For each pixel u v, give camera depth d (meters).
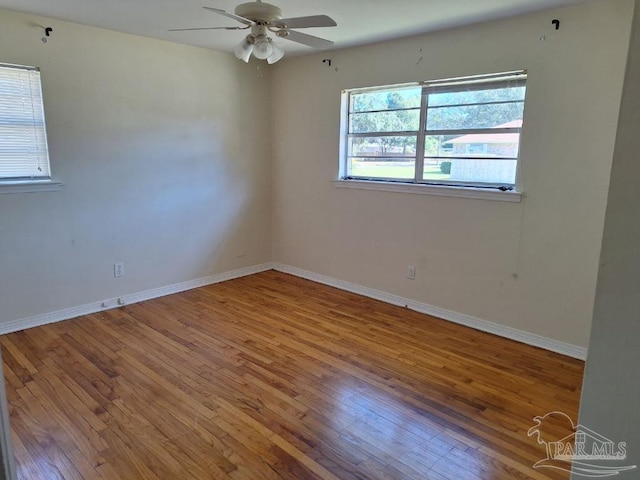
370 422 2.30
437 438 2.18
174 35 3.72
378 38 3.71
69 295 3.65
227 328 3.50
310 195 4.70
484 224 3.43
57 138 3.42
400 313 3.90
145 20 3.27
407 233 3.94
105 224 3.79
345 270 4.51
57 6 2.97
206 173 4.43
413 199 3.85
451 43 3.43
